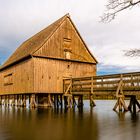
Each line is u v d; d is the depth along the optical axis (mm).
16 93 28953
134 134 9133
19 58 27484
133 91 17094
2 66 35906
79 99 26422
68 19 27688
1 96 38438
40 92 24484
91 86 20906
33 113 18656
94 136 8719
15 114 17938
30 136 8711
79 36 28359
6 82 33688
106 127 10875
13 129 10344
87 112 19281
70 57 27156
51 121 13297
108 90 19203
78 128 10602
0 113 19031
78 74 27594
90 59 28859
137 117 14984
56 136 8703
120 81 17984
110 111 20031
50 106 25469
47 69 25266
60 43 26625
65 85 25844
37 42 27656
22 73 27250
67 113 18391
